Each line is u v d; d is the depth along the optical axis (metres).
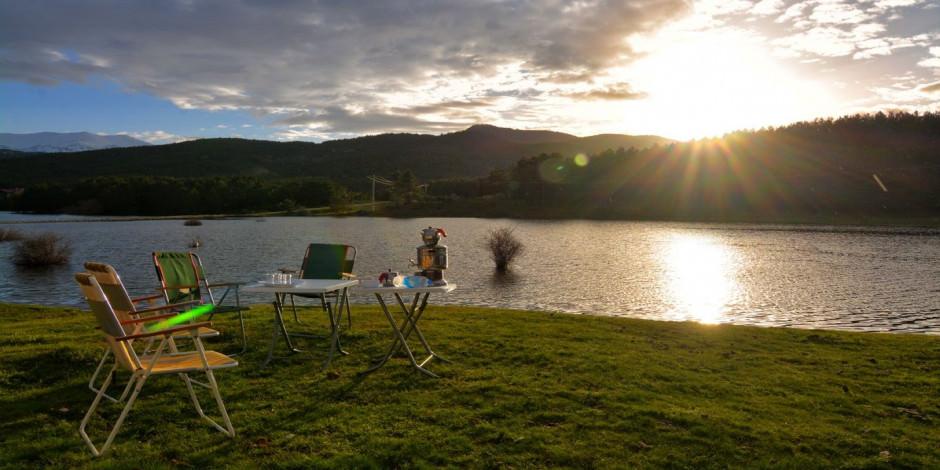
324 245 7.76
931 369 6.76
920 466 4.01
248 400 5.12
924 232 65.31
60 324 9.13
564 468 3.86
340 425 4.53
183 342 7.18
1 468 3.77
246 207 142.12
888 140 133.38
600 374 6.02
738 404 5.21
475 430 4.44
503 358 6.64
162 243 53.44
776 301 23.09
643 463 3.95
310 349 6.92
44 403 4.98
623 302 22.78
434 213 116.56
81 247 49.16
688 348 7.59
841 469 3.94
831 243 52.16
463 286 27.19
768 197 102.38
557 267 34.75
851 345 8.23
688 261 37.91
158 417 4.69
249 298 21.50
